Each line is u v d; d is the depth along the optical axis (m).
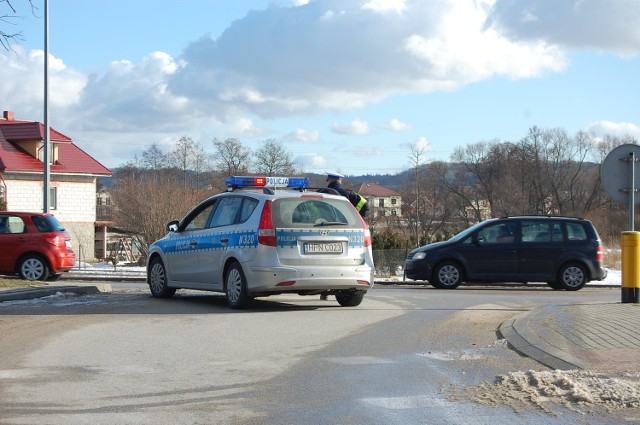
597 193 74.81
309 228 11.52
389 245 41.41
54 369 7.22
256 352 8.12
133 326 9.88
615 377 6.52
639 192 12.10
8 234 18.25
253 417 5.59
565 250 18.52
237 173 76.06
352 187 74.69
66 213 51.09
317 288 11.43
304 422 5.46
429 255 18.53
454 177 78.94
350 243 11.77
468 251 18.53
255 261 11.29
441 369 7.24
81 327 9.77
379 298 13.95
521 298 14.16
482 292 16.45
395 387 6.52
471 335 9.25
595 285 21.58
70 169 50.88
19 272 18.22
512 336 8.81
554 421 5.40
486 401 5.98
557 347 7.91
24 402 5.97
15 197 48.66
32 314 11.04
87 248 51.97
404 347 8.43
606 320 9.81
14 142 50.41
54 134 50.34
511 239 18.61
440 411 5.72
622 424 5.31
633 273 12.12
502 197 76.44
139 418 5.54
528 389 6.27
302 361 7.64
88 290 14.63
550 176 76.56
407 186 68.06
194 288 12.73
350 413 5.68
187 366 7.39
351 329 9.71
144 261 40.44
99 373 7.05
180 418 5.55
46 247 18.28
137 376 6.94
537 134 77.06
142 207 42.28
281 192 11.77
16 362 7.54
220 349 8.29
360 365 7.45
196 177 73.31
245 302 11.55
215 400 6.09
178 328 9.72
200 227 12.89
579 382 6.34
